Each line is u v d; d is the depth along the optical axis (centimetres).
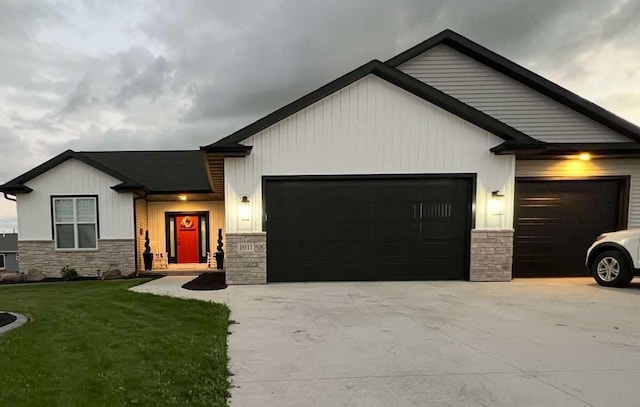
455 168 786
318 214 783
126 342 375
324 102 769
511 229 793
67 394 259
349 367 323
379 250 791
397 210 791
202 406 246
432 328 445
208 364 318
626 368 325
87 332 412
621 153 852
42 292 777
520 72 881
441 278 799
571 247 876
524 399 266
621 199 879
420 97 778
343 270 789
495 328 445
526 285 753
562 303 587
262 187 768
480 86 907
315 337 409
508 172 791
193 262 1349
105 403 246
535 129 902
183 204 1335
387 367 323
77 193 1085
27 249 1077
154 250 1311
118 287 777
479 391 278
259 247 770
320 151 772
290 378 299
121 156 1458
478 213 791
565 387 286
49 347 359
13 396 256
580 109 887
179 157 1462
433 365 329
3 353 341
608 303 587
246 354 354
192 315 493
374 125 777
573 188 877
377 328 445
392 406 254
